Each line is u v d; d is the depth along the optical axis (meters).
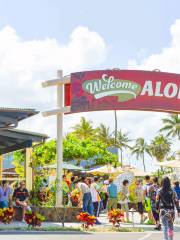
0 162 31.23
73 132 96.25
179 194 23.86
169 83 25.27
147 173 39.94
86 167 61.84
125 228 20.33
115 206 23.84
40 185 24.84
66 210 23.30
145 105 24.94
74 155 59.91
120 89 24.83
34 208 23.25
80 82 24.66
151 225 22.70
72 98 24.56
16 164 45.59
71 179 26.67
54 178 26.39
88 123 96.25
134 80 24.97
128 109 24.88
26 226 20.00
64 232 18.81
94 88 24.70
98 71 24.80
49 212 23.25
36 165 27.05
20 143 25.34
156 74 25.17
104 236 17.67
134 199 23.80
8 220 20.78
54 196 24.30
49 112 24.66
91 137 94.06
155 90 25.11
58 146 24.70
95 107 24.62
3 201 22.61
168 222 13.55
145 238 17.12
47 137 24.31
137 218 27.38
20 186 23.03
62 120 24.89
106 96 24.72
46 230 19.06
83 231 19.30
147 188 23.22
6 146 28.02
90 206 22.58
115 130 95.19
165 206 13.56
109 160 62.19
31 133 23.95
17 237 16.80
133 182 26.20
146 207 23.20
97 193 24.08
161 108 25.08
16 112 20.00
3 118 20.14
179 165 36.25
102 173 39.03
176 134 103.88
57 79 24.81
